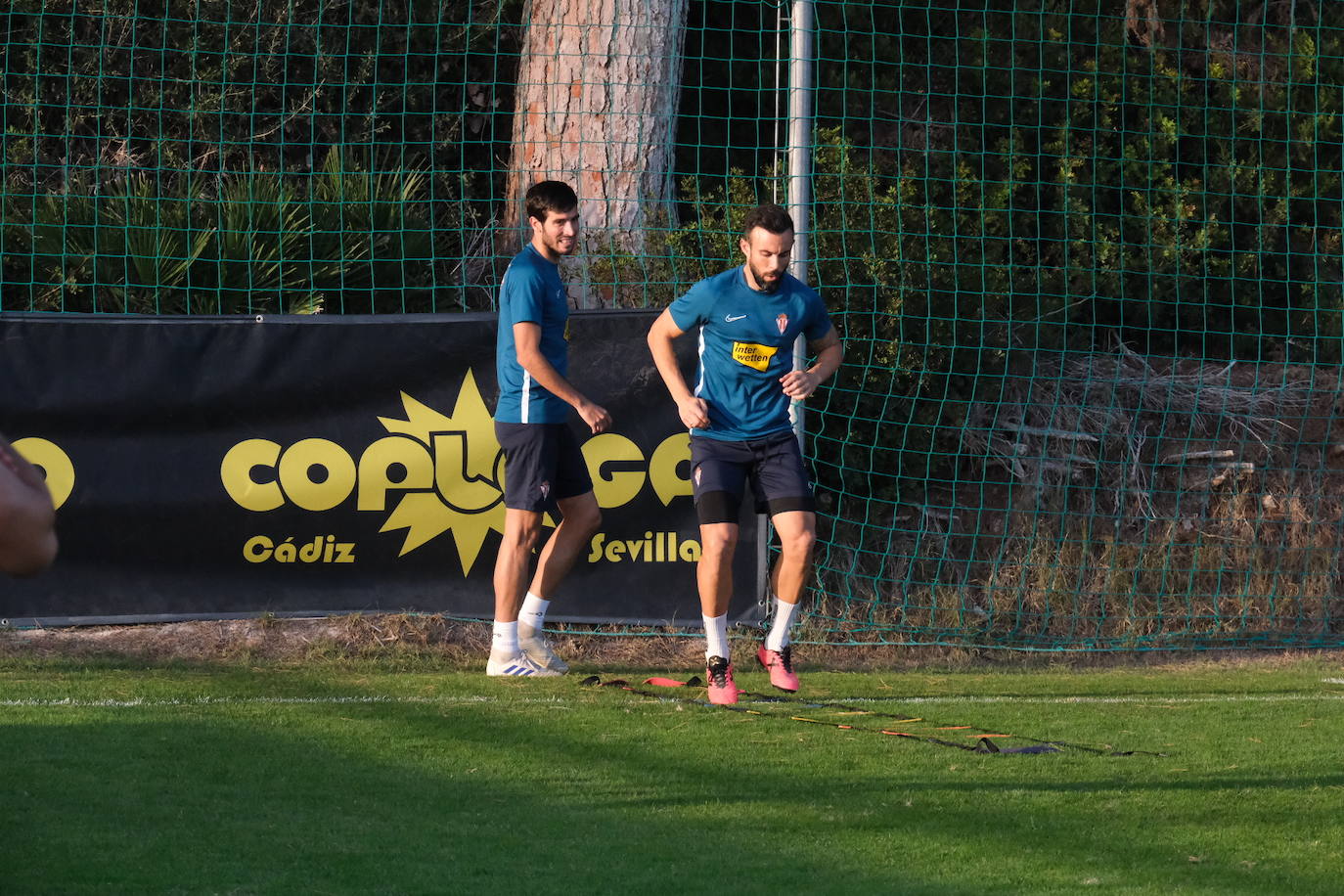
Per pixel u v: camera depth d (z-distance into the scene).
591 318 27.73
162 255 31.20
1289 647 30.42
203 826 15.04
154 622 26.80
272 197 32.56
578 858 14.28
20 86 39.53
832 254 32.62
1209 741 20.58
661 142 35.12
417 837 14.85
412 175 35.88
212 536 27.00
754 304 21.56
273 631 26.78
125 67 40.19
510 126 44.12
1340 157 45.03
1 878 13.13
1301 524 34.53
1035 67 43.47
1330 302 43.25
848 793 17.12
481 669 25.41
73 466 26.55
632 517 27.91
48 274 31.94
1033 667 27.92
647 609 27.98
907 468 33.47
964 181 36.31
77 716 20.20
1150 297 38.78
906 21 44.59
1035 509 34.03
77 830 14.72
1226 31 46.75
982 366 34.56
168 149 40.19
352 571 27.42
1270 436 37.03
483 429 27.53
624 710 21.66
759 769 18.22
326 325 27.16
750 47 45.19
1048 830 15.80
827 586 31.06
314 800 16.19
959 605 31.05
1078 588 31.91
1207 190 43.50
